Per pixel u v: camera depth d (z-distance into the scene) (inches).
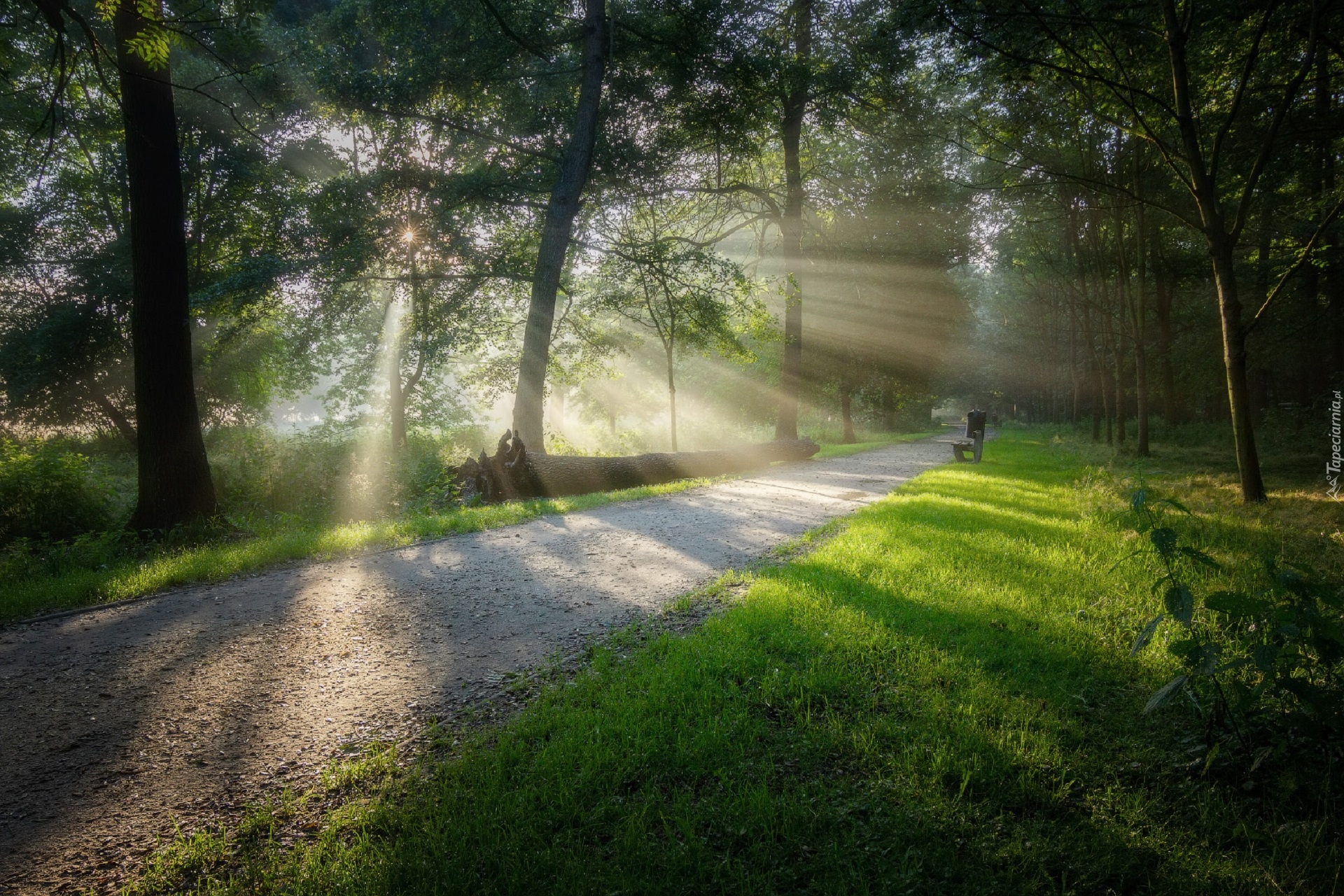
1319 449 693.9
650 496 481.1
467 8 589.3
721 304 767.7
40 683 163.8
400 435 942.4
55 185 858.8
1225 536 281.6
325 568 277.6
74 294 861.8
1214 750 104.6
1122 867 89.6
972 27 418.3
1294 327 811.4
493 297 773.9
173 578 255.8
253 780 119.0
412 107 645.9
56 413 885.8
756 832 97.9
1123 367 1133.7
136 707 149.5
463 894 84.9
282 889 89.2
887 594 207.2
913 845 94.0
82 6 540.4
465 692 153.6
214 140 841.5
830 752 119.0
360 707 147.2
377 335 924.6
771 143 1032.2
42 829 106.1
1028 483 513.3
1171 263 964.6
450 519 370.0
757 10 701.3
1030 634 171.6
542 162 693.9
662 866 90.6
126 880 94.3
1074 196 839.7
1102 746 120.7
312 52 651.5
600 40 613.3
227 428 1051.3
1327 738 102.8
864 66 776.3
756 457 725.9
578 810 101.5
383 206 676.7
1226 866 89.4
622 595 230.5
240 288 620.1
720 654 160.9
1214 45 476.7
